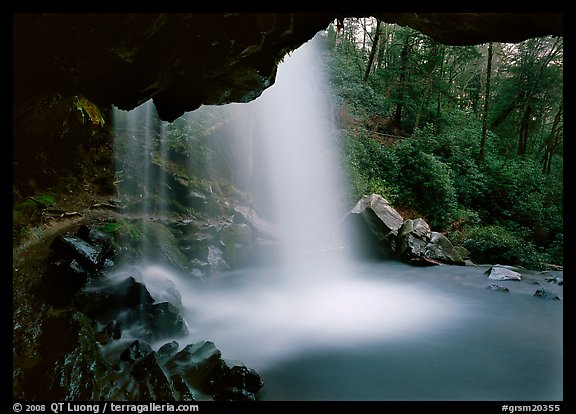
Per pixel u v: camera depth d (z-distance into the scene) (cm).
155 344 601
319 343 718
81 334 480
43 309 516
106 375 424
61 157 972
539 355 680
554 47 2373
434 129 2242
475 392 554
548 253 1656
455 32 470
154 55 503
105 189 1091
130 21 438
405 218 1650
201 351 533
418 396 542
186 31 480
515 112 2734
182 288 934
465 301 989
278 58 609
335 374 598
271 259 1259
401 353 684
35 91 565
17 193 802
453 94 2778
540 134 3206
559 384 576
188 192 1284
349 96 2241
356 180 1628
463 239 1561
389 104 2377
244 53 534
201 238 1163
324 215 1580
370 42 2930
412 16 473
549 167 2636
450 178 1862
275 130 1670
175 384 450
